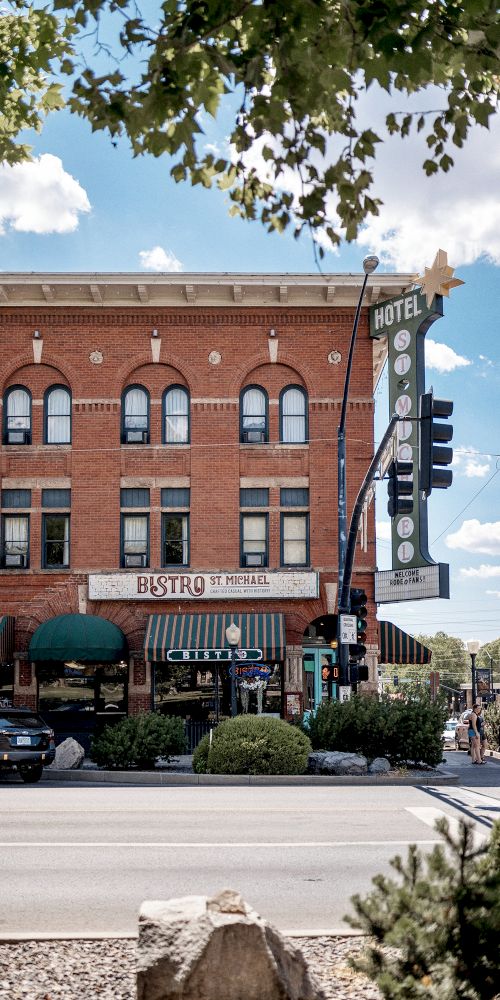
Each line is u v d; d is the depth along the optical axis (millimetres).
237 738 22234
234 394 30719
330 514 30344
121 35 7359
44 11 9508
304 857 11414
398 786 20938
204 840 12555
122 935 7680
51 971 6691
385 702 24828
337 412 30734
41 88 10625
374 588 30109
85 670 29891
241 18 7141
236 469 30531
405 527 29062
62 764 23984
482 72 7691
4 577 30109
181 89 6945
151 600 29750
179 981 5238
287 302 30891
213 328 30969
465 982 4957
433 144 7469
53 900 9328
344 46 6609
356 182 7383
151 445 30594
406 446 29000
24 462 30578
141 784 21781
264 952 5285
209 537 30266
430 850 11508
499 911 5066
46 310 30922
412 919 5188
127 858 11367
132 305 30828
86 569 30062
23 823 13969
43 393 30906
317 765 22781
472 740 28219
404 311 29609
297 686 29500
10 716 22484
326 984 6441
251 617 29391
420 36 6242
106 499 30359
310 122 7773
